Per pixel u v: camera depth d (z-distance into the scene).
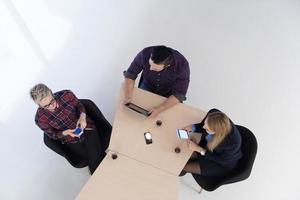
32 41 3.99
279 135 3.41
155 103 2.74
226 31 4.20
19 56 3.85
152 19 4.27
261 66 3.90
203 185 2.62
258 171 3.18
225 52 4.01
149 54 2.63
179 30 4.19
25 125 3.37
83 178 3.10
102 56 3.90
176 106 2.73
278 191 3.08
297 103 3.63
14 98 3.54
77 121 2.56
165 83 2.88
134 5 4.41
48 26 4.13
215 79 3.79
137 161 2.38
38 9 4.29
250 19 4.34
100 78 3.73
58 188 3.04
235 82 3.77
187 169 2.58
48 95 2.17
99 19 4.23
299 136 3.41
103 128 2.81
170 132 2.56
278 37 4.17
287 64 3.93
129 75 2.81
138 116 2.63
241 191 3.07
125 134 2.52
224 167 2.45
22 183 3.05
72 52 3.91
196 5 4.45
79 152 2.68
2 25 4.12
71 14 4.27
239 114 3.54
